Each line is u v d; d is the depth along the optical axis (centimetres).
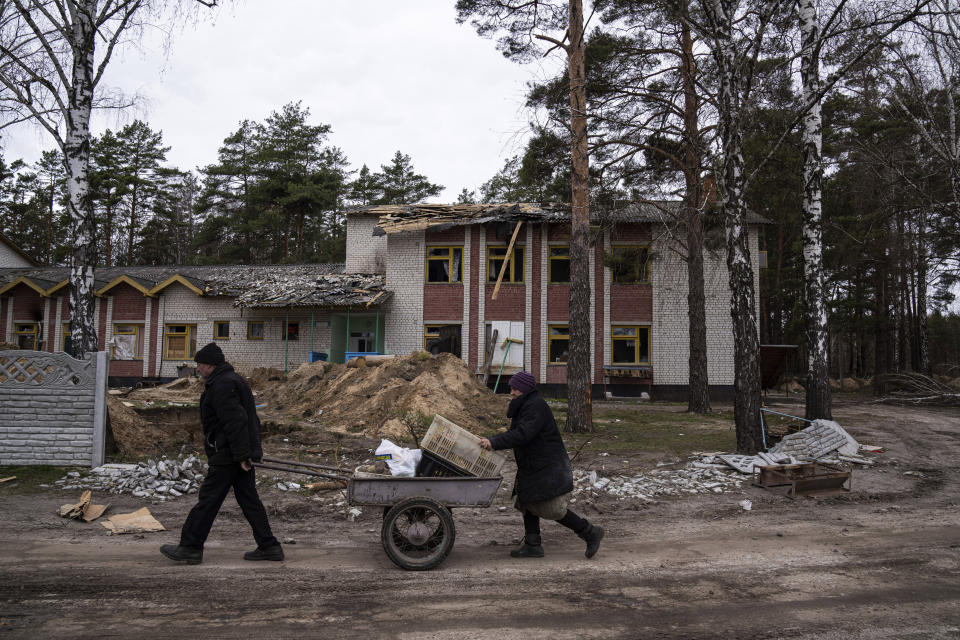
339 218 4856
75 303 944
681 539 593
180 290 2559
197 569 473
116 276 2686
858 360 4969
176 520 627
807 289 1246
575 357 1321
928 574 484
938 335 5441
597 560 518
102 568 470
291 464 517
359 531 610
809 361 1230
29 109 973
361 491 488
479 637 353
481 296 2392
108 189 4238
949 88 1388
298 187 3978
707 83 1211
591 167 1588
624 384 2325
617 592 436
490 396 1482
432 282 2431
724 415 1683
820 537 602
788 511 718
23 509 650
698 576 475
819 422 1096
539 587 445
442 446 512
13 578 442
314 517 662
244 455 480
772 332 4053
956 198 1516
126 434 973
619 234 2353
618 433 1295
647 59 1625
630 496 772
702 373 1766
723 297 2316
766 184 2809
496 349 2356
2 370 826
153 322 2559
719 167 1116
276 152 4191
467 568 490
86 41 964
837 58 1270
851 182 2139
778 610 403
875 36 1202
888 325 3428
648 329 2342
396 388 1368
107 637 342
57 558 494
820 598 427
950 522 668
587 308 1333
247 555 502
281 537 581
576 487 814
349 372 1530
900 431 1363
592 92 1608
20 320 2648
